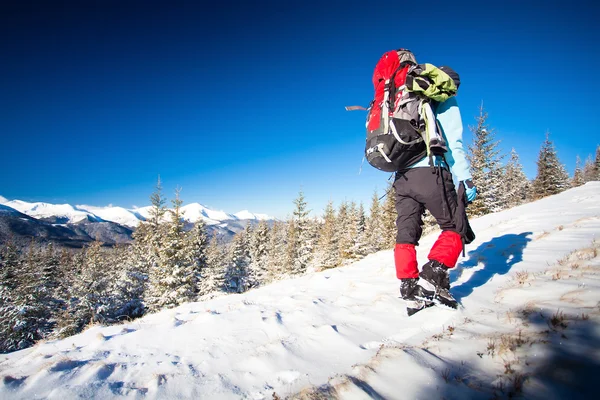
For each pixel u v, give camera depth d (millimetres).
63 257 61594
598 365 1265
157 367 2305
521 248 4680
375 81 2680
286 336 2682
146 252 36938
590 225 5352
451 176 2572
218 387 1933
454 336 2010
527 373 1348
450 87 2303
